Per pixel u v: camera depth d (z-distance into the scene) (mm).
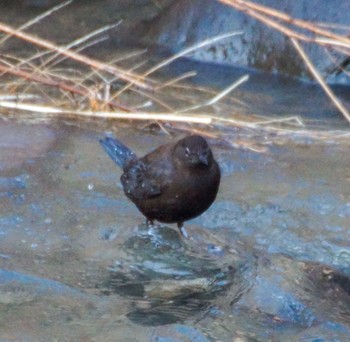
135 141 14828
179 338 9219
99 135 14953
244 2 14883
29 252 11102
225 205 12656
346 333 9539
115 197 12805
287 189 13258
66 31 19984
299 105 17031
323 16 18000
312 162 14266
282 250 11555
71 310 9766
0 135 14516
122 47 19625
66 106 15930
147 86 16203
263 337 9375
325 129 15820
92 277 10609
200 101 16938
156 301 10102
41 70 16641
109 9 20625
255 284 10477
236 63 18922
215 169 11281
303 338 9383
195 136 11297
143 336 9234
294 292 10312
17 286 10227
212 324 9555
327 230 12086
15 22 20047
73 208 12352
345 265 11164
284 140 15148
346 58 17969
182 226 11820
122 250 11320
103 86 16391
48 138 14609
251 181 13508
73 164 13727
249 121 16016
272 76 18484
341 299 10336
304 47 18281
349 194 13125
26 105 15156
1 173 13156
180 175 11117
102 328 9383
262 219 12328
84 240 11531
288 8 18281
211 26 19297
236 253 11398
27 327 9352
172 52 19516
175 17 19734
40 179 13109
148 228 11938
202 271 10867
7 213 12039
